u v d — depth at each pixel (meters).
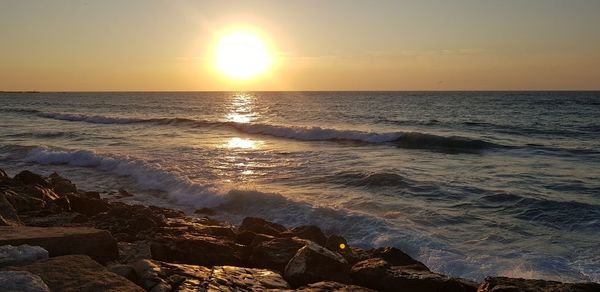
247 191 13.30
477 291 5.97
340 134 28.39
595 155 21.75
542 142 26.45
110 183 16.67
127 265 5.25
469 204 12.83
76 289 4.38
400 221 11.16
